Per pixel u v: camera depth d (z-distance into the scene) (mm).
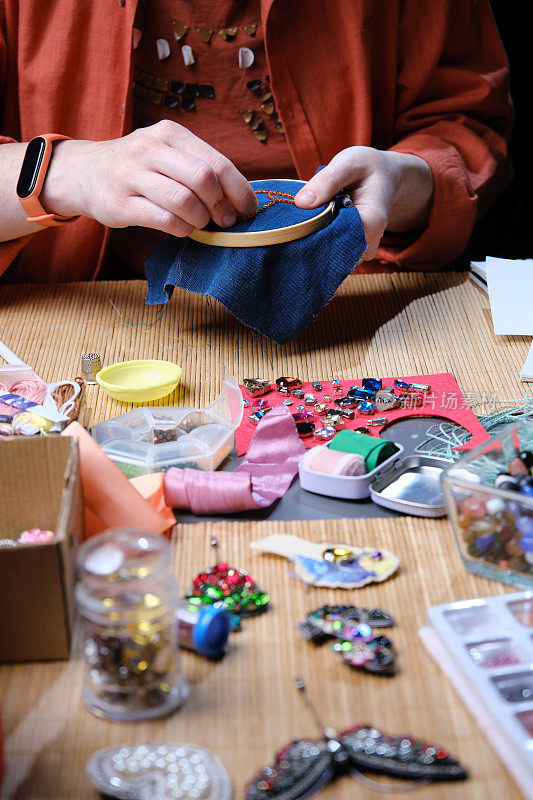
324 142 1511
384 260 1521
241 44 1440
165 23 1431
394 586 743
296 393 1051
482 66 1635
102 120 1468
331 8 1412
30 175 1213
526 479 739
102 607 581
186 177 1055
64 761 579
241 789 556
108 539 608
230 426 965
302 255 1108
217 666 661
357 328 1231
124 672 596
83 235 1527
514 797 547
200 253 1130
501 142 1600
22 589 628
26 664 665
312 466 874
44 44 1429
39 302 1304
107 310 1280
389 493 867
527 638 645
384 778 562
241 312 1096
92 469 781
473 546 738
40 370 1115
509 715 574
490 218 2154
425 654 667
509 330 1203
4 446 725
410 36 1522
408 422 1007
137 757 565
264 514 850
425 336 1207
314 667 658
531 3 1938
